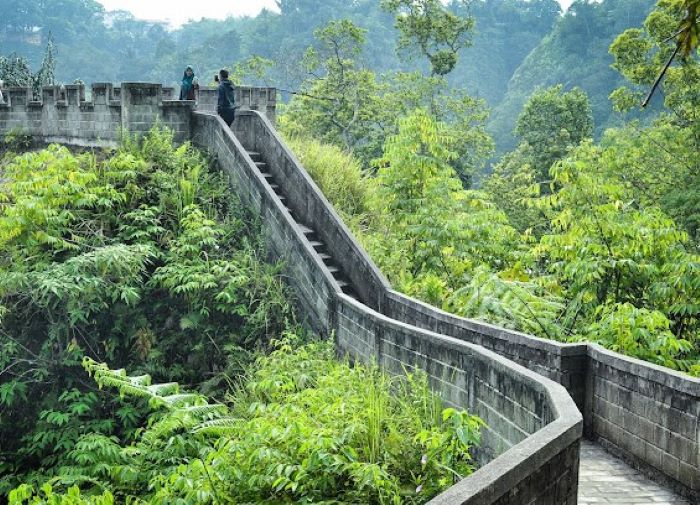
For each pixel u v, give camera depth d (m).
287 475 6.80
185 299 13.79
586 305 12.01
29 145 19.95
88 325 13.31
